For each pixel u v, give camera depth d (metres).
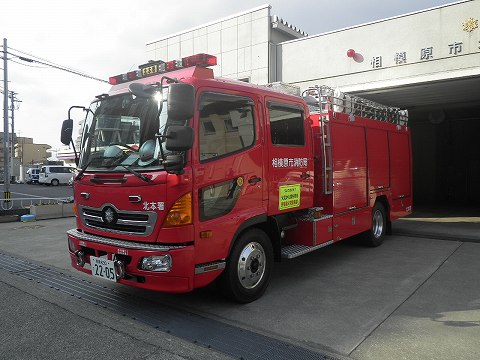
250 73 12.45
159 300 4.78
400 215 8.91
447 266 6.32
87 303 4.68
